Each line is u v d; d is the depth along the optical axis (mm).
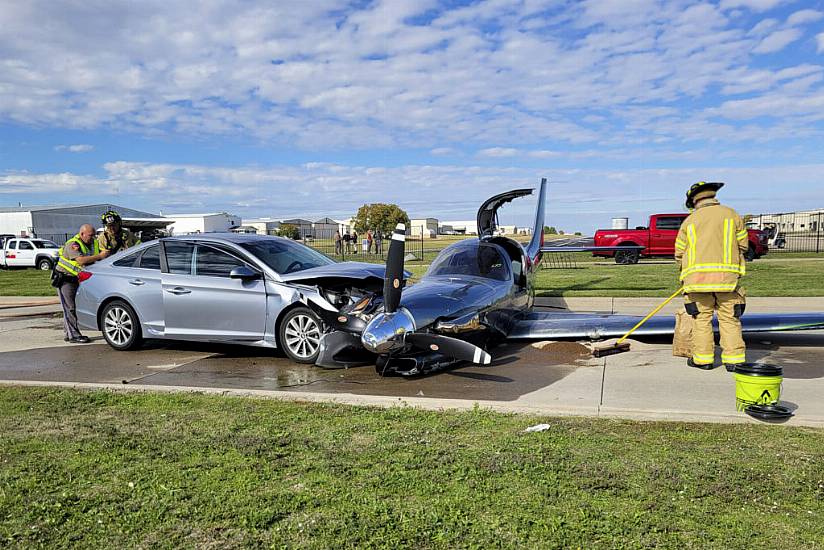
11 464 3633
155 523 2885
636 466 3428
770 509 2900
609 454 3623
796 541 2611
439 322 5969
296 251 7812
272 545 2674
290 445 3881
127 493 3203
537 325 7527
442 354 5953
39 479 3398
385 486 3240
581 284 15328
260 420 4434
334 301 6586
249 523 2855
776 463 3432
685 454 3600
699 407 4617
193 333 7328
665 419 4297
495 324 6855
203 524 2869
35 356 7574
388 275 5691
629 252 24375
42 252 30766
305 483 3297
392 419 4410
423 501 3059
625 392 5133
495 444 3832
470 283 6973
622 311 10250
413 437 4000
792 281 14672
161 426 4324
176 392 5367
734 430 4027
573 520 2832
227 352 7633
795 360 6246
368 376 6137
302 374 6301
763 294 11961
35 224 53906
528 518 2859
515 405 4730
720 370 5887
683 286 5926
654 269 20469
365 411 4629
